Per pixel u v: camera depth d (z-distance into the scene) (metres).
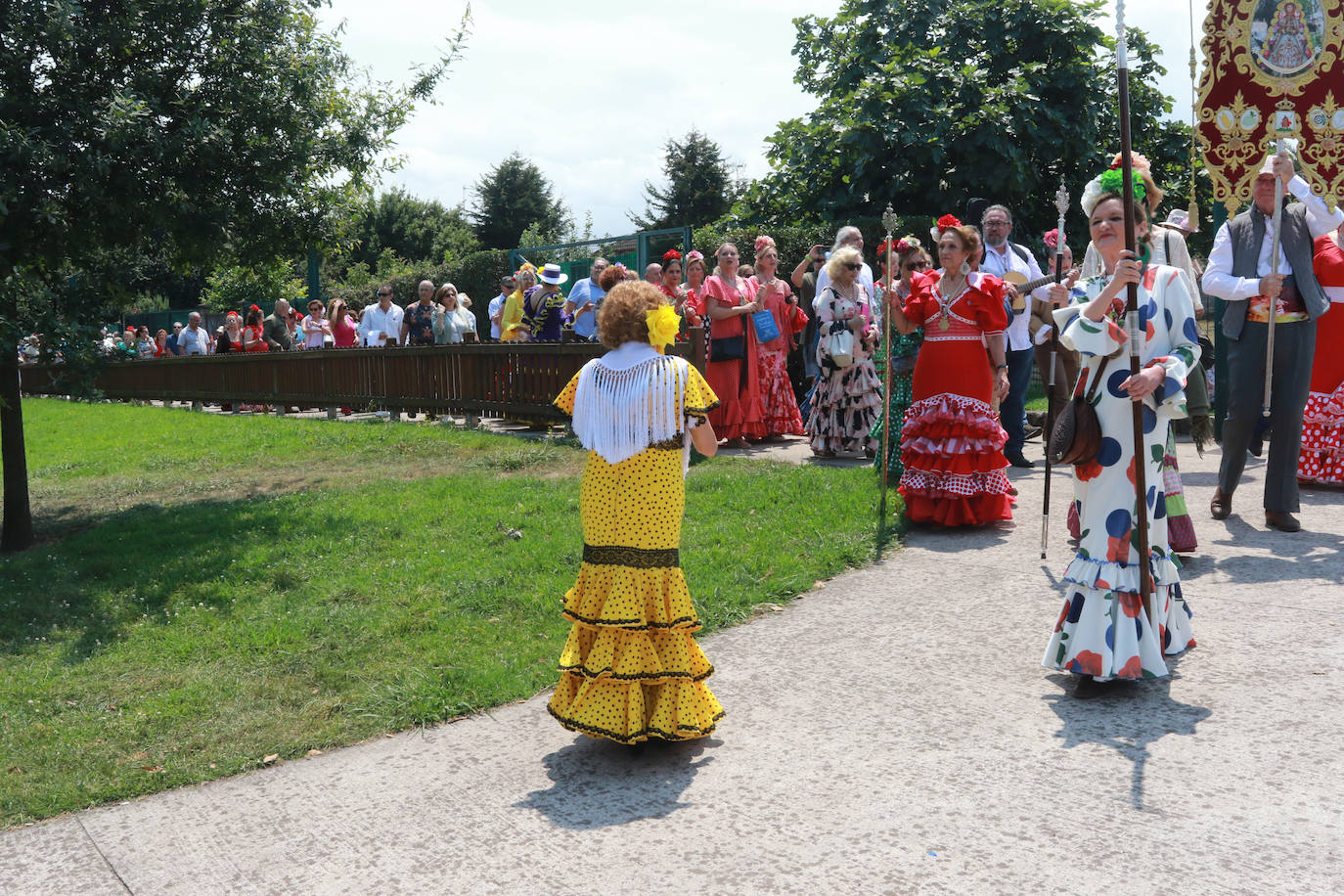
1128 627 3.80
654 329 3.70
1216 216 9.48
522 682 4.49
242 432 12.96
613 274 9.40
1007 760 3.41
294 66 8.02
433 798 3.52
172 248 8.43
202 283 36.22
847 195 17.03
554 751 3.84
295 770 3.87
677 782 3.48
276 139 8.16
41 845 3.43
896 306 6.75
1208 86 6.04
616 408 3.66
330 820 3.43
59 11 6.85
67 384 7.82
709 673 3.80
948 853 2.89
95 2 7.43
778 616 5.11
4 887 3.17
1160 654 3.82
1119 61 3.71
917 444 6.55
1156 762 3.31
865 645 4.60
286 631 5.38
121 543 7.58
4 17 6.99
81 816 3.63
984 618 4.81
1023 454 9.30
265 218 8.39
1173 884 2.66
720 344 10.02
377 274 49.28
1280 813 2.96
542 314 12.29
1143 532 3.75
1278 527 5.97
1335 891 2.59
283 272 9.35
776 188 18.36
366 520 7.54
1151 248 4.18
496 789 3.55
